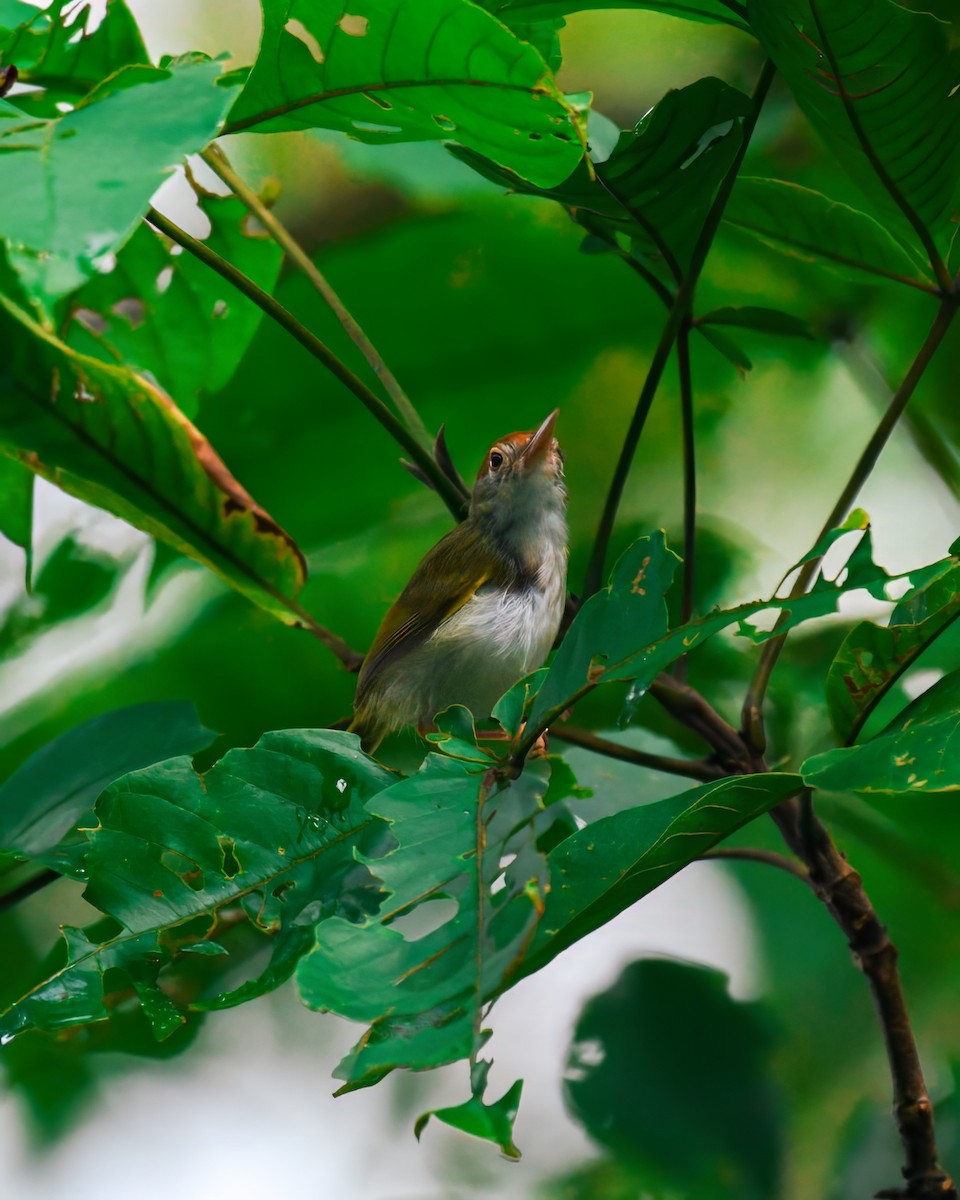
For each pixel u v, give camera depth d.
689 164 3.74
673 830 3.44
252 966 3.82
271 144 3.90
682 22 3.90
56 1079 3.88
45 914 3.87
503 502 3.85
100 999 3.71
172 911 3.71
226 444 3.89
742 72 3.90
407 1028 2.94
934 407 3.87
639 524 3.88
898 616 3.72
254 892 3.72
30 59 3.74
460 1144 3.88
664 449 3.91
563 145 3.71
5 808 3.76
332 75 3.72
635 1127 3.81
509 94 3.71
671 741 3.81
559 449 3.86
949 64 3.73
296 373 3.89
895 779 3.39
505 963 3.06
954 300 3.75
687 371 3.76
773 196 3.78
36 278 2.77
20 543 3.78
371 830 3.72
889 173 3.75
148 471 3.76
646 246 3.77
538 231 3.89
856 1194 3.83
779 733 3.84
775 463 3.91
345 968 3.10
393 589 3.89
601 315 3.90
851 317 3.87
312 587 3.88
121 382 3.75
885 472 3.91
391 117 3.72
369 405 3.75
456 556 3.85
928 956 3.87
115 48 3.74
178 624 3.88
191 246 3.75
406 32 3.71
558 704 3.71
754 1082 3.82
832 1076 3.87
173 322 3.79
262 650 3.87
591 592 3.75
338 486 3.90
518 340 3.90
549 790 3.74
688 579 3.76
